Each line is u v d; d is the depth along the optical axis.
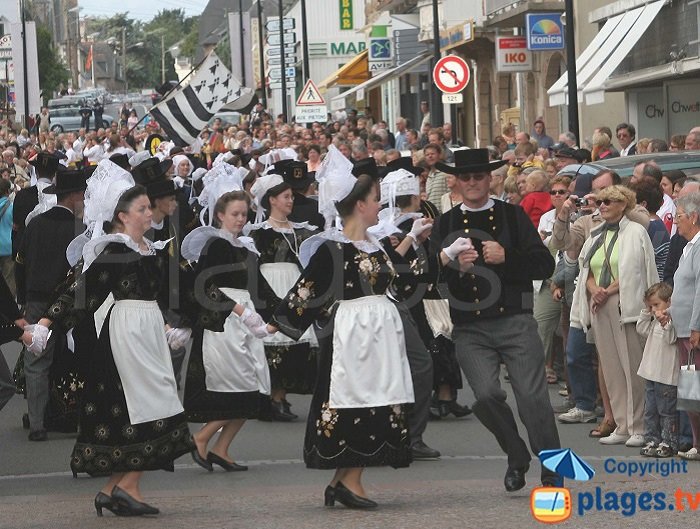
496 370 11.02
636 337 13.65
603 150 23.11
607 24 31.39
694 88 29.33
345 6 83.44
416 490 11.54
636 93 31.98
